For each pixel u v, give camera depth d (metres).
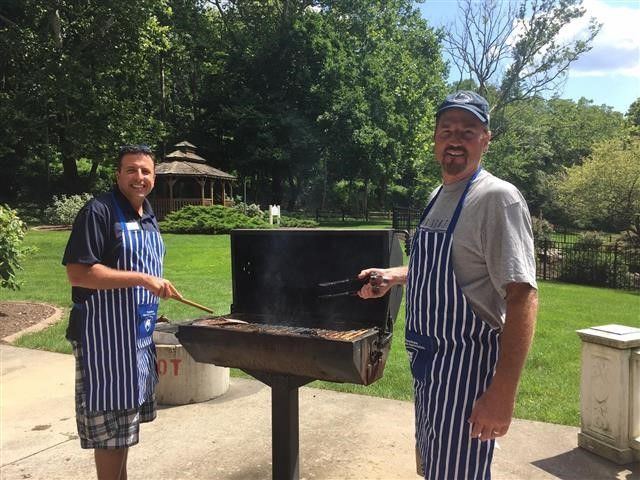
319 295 2.79
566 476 3.13
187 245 16.28
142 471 3.21
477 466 1.98
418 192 36.41
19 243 7.30
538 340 6.53
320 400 4.31
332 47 32.59
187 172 25.56
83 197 24.41
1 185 30.53
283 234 2.79
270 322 2.77
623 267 13.60
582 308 9.20
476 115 2.04
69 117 26.47
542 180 39.34
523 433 3.72
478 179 2.03
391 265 2.66
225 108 33.19
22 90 25.12
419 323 2.09
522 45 31.47
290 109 34.22
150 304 2.66
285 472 2.62
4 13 26.02
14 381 4.80
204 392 4.30
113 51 25.91
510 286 1.86
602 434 3.36
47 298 8.52
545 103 49.69
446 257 2.00
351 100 31.20
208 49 34.41
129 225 2.57
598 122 50.88
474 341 1.98
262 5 36.44
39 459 3.38
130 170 2.60
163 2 26.73
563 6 30.33
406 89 32.12
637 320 8.03
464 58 32.53
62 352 5.67
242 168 35.44
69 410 4.16
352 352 2.11
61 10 25.62
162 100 32.62
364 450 3.44
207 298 8.62
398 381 4.79
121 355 2.52
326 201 41.53
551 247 15.35
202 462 3.31
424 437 2.09
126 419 2.55
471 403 1.98
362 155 32.50
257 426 3.83
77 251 2.42
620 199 24.97
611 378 3.30
